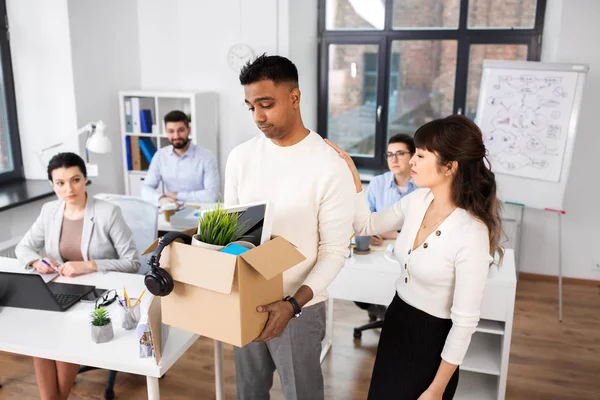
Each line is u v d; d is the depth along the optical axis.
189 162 4.09
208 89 4.75
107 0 4.35
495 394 2.63
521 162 3.92
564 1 3.91
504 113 3.95
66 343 1.85
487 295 2.38
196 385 2.85
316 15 4.91
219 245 1.40
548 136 3.81
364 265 2.61
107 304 2.13
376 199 3.36
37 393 2.75
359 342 3.29
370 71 4.95
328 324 3.17
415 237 1.73
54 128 4.09
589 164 4.10
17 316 2.04
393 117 5.02
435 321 1.69
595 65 3.94
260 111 1.47
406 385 1.73
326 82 5.06
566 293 4.12
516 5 4.49
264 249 1.34
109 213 2.58
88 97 4.18
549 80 3.78
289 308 1.44
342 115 5.11
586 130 4.05
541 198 3.88
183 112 4.40
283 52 4.46
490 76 3.99
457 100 4.80
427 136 1.61
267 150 1.63
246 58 4.55
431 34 4.71
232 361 3.07
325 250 1.61
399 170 3.21
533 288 4.21
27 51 4.00
